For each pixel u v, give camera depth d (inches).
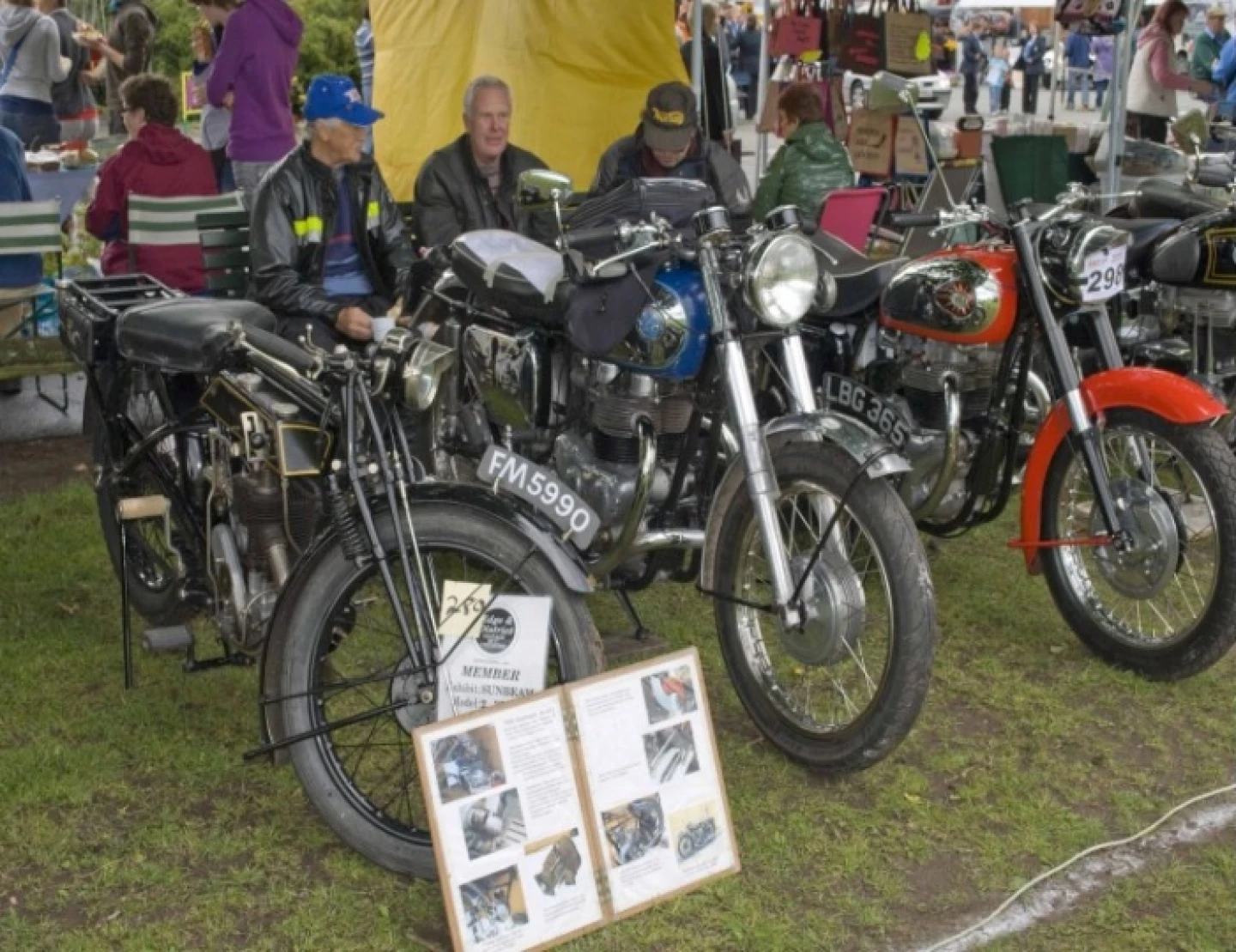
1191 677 163.2
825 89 346.6
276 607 125.1
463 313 162.6
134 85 260.1
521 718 115.3
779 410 184.2
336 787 125.0
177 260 251.6
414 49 313.9
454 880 111.2
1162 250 198.5
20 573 192.5
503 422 157.9
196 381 152.1
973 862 129.6
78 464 241.3
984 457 168.4
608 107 286.7
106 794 138.6
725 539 144.6
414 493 124.0
